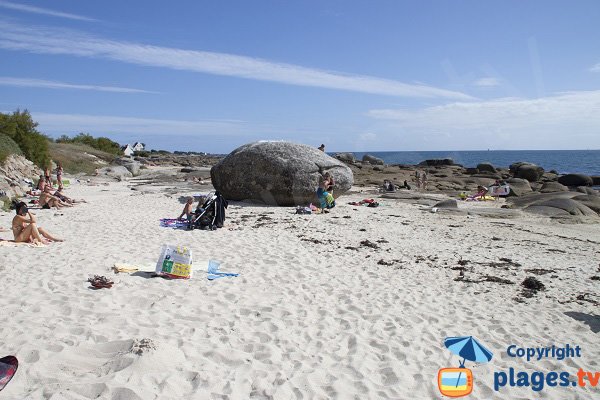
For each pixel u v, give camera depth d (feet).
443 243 41.91
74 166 141.28
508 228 52.85
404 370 17.46
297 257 33.91
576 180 139.44
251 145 66.13
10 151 98.84
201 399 14.53
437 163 192.03
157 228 43.29
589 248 42.32
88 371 15.67
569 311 24.26
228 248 35.99
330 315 22.74
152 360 16.10
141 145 313.73
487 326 22.04
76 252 32.17
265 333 20.12
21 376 14.92
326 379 16.56
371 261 33.96
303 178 62.34
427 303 24.99
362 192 93.81
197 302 23.54
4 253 30.96
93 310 21.42
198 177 120.47
